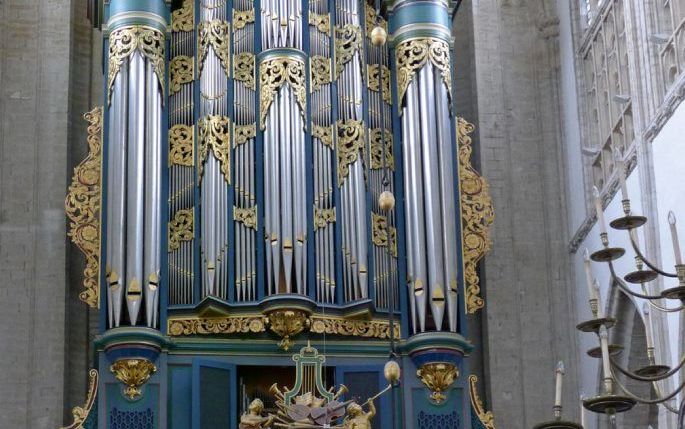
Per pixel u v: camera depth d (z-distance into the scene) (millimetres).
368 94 21828
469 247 21016
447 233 20828
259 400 18781
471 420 20078
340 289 20312
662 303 18828
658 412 19406
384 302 20641
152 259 20000
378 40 12875
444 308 20391
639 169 19688
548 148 24391
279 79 21141
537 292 23625
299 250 20125
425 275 20578
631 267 20234
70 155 23828
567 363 23188
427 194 21031
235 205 20469
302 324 19766
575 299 23438
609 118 21953
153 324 19641
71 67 24266
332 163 21031
